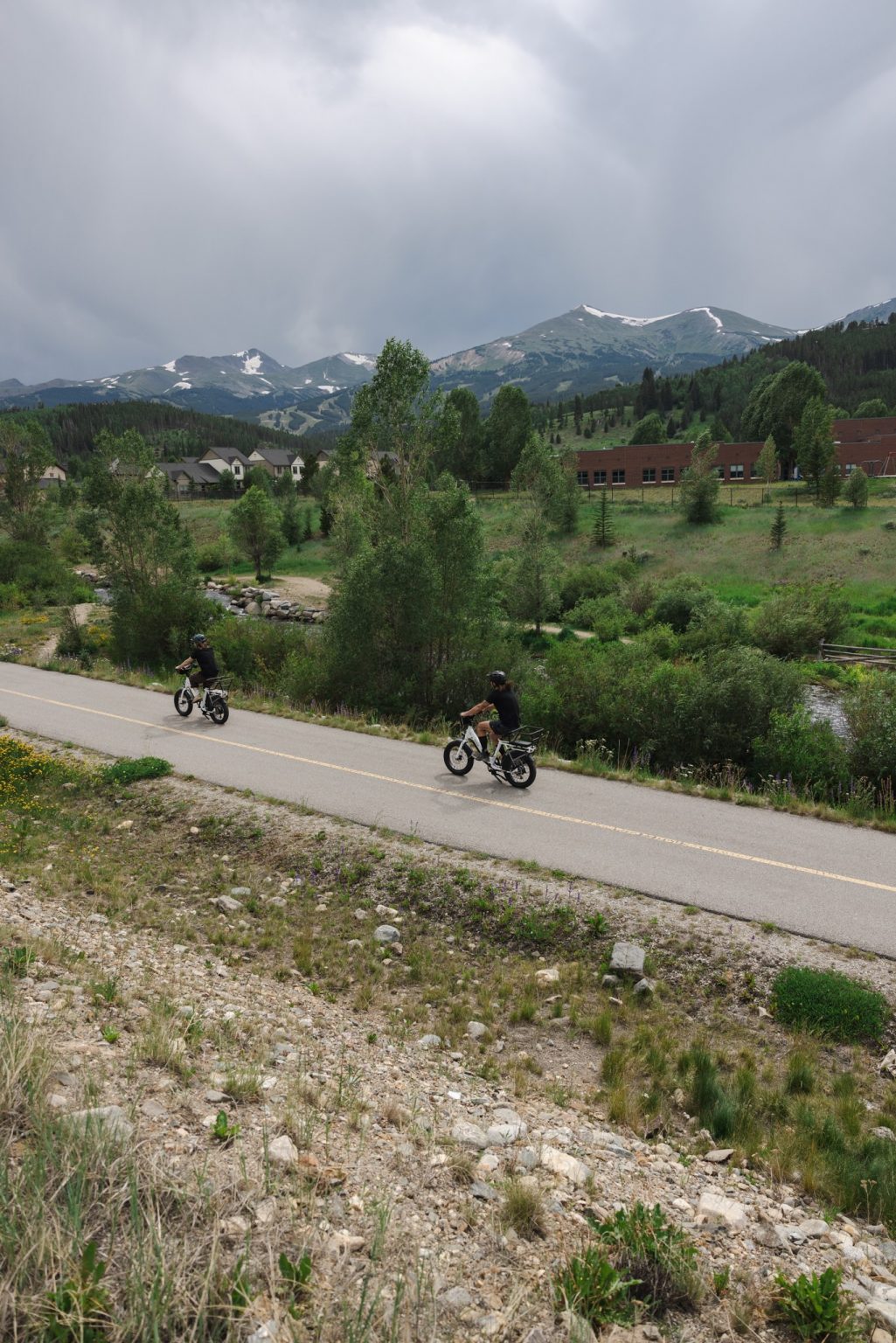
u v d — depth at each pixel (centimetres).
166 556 3225
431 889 930
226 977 734
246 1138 402
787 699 1627
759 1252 393
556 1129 524
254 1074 482
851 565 5462
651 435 14012
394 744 1588
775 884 899
